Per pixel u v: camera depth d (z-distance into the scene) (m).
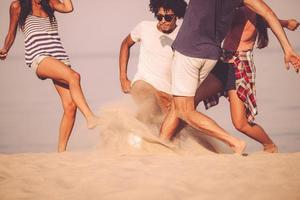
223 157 6.39
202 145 7.59
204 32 6.94
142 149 7.06
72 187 5.35
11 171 6.07
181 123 7.49
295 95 15.84
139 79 7.75
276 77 19.77
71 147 9.29
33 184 5.49
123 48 8.12
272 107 14.04
